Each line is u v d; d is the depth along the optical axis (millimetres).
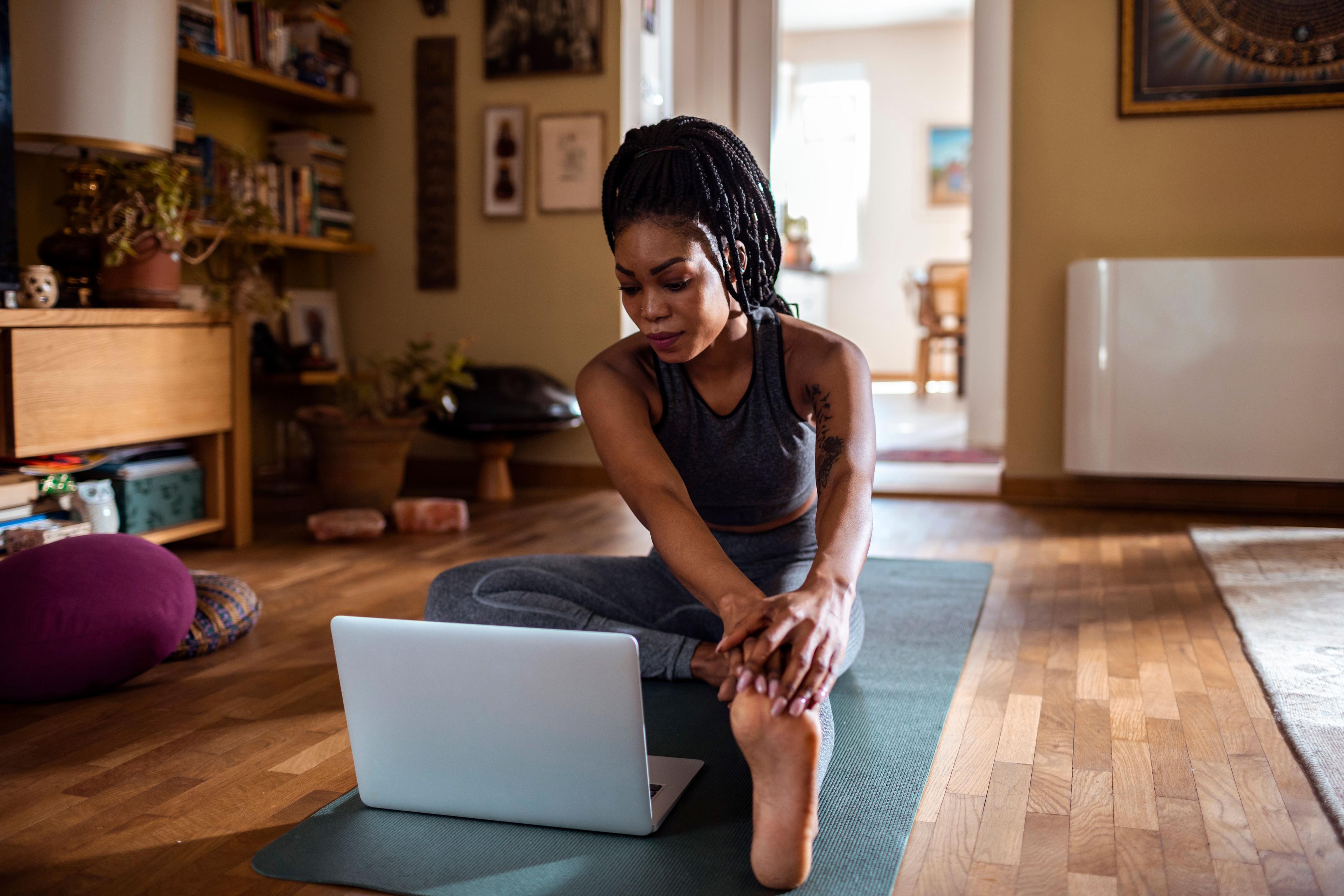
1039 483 3791
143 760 1542
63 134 2592
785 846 1092
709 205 1206
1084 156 3688
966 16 8969
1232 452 3432
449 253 4309
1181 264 3424
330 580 2662
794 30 9391
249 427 3273
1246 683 1828
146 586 1848
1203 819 1311
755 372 1445
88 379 2539
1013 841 1255
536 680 1222
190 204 3039
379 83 4324
